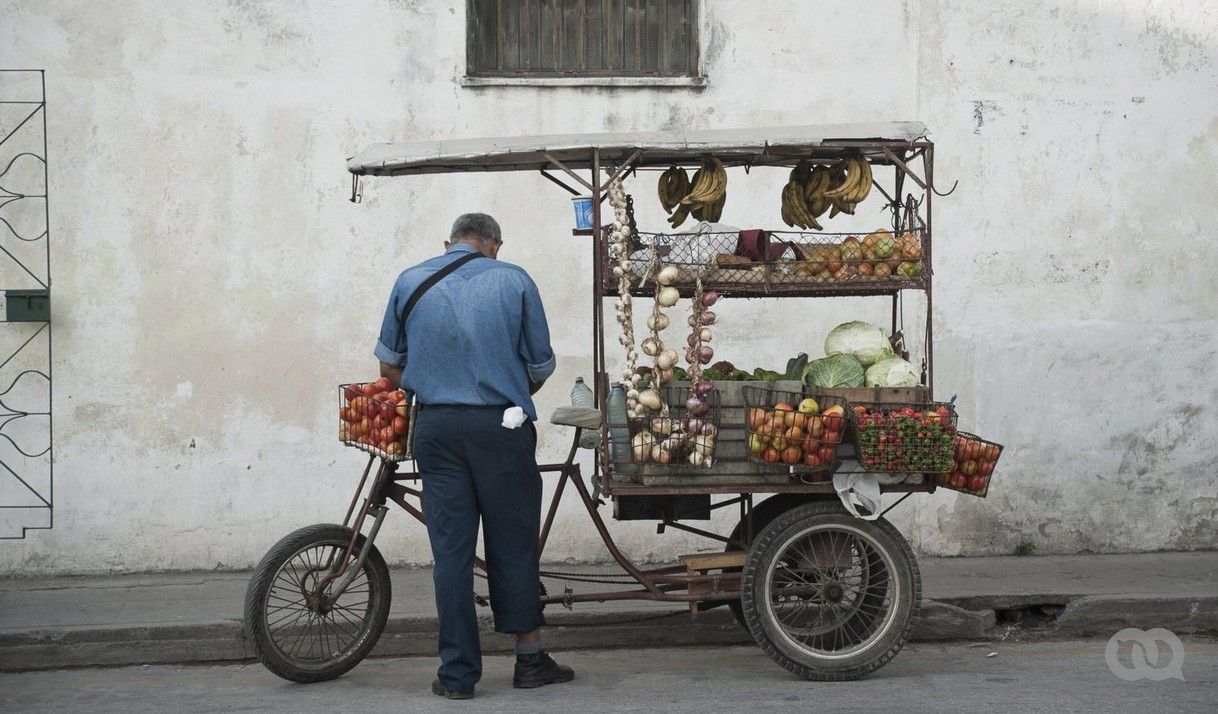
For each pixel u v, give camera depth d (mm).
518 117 7172
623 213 4926
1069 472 7348
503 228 7160
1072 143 7320
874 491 5008
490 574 4902
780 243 5219
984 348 7289
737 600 5184
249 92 7000
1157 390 7383
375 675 5371
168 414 7000
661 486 4957
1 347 6895
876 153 5422
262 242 7031
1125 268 7363
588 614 5832
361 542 5199
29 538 6930
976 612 6043
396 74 7090
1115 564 6992
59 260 6914
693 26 7316
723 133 5094
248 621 4969
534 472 4895
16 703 4961
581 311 7207
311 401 7082
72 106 6895
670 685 5043
